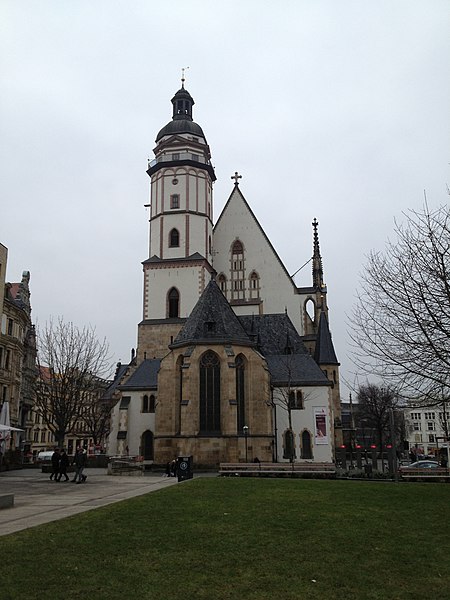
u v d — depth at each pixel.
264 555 12.45
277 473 38.06
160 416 53.34
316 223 80.06
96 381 77.81
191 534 14.48
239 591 9.98
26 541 13.20
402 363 25.06
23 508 19.91
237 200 79.12
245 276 76.62
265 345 69.69
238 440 50.06
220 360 51.56
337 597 9.80
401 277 25.25
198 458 49.34
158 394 53.91
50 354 61.06
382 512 18.64
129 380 63.16
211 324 52.88
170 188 73.25
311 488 26.11
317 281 76.81
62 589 9.81
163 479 35.94
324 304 75.19
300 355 64.69
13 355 62.81
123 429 61.09
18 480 35.47
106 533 14.38
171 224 72.31
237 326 54.66
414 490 25.55
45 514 18.17
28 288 79.62
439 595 10.00
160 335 68.56
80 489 28.11
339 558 12.32
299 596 9.79
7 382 60.88
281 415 60.53
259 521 16.53
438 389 25.16
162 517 17.00
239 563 11.77
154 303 69.88
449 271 24.61
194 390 50.97
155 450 52.72
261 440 51.84
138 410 61.69
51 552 12.23
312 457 59.25
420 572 11.41
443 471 36.56
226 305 55.75
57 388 58.88
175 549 12.85
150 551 12.62
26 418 82.44
